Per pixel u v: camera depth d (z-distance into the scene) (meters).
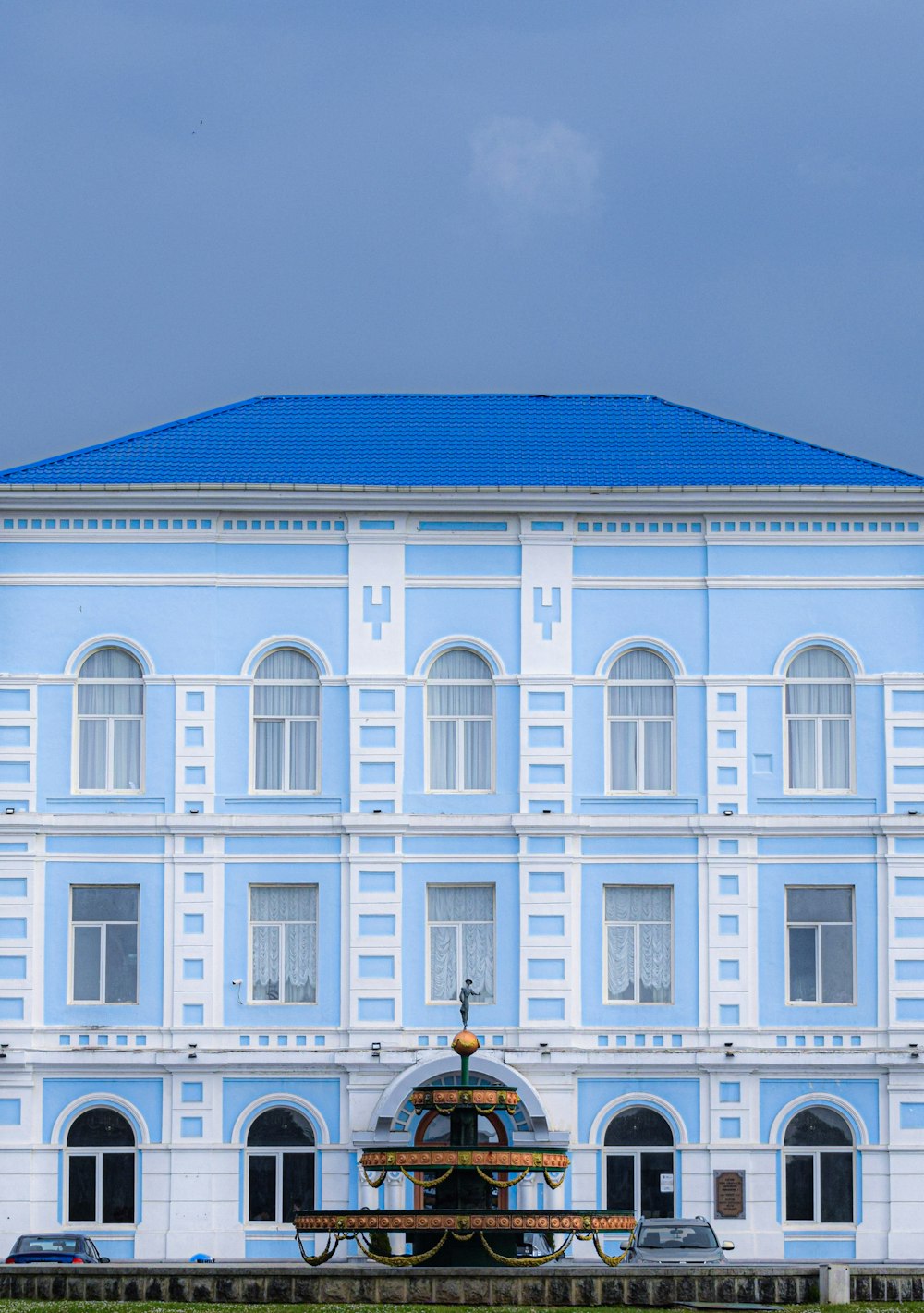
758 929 55.81
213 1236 54.16
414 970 55.47
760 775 56.34
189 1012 55.22
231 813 55.84
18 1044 54.94
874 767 56.41
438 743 56.47
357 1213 41.88
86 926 55.69
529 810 55.94
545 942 55.50
